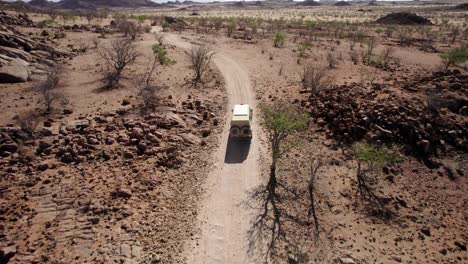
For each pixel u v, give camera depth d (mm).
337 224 13945
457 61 33469
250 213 14320
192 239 12953
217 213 14359
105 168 16484
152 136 19047
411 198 16250
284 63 38625
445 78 27656
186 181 16391
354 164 18266
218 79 31797
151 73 32750
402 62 40156
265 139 20484
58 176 15688
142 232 12906
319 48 49344
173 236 12992
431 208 15773
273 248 12484
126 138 18828
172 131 20391
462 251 13273
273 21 97562
